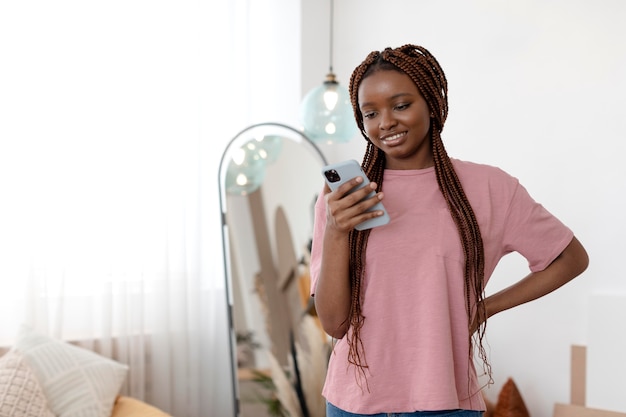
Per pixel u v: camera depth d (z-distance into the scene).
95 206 3.48
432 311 1.36
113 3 3.53
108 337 3.48
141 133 3.59
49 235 3.38
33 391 2.84
